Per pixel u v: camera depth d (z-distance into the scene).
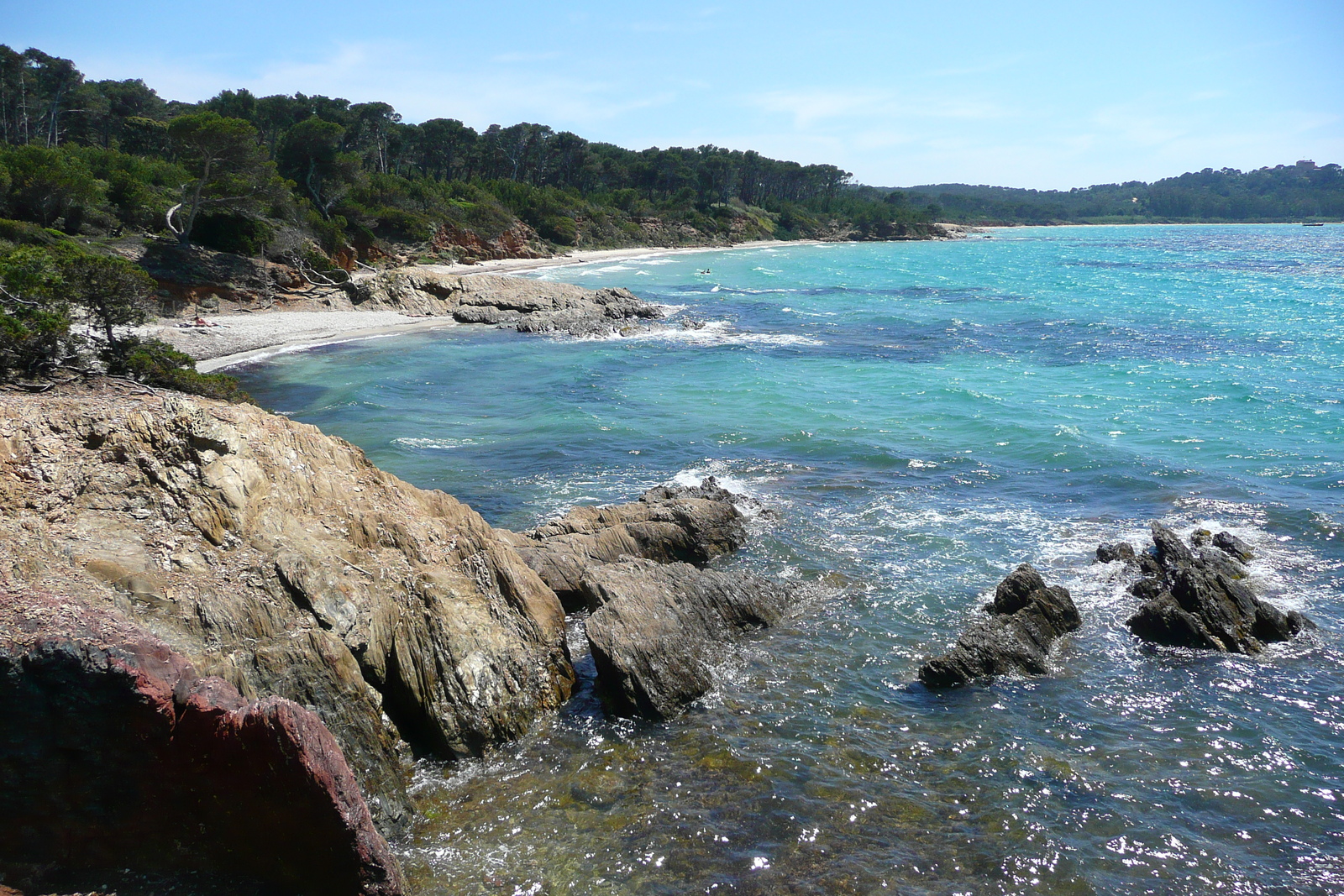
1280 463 29.25
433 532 17.05
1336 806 12.73
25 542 11.55
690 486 25.94
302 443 17.05
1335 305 75.38
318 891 9.96
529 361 51.50
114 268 30.80
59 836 9.56
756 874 11.15
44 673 9.13
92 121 118.31
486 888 10.77
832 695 15.85
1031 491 27.31
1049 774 13.44
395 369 48.12
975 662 16.45
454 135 147.62
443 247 108.88
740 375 46.66
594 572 18.33
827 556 22.38
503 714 14.30
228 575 13.02
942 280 108.81
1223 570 20.41
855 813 12.43
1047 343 56.81
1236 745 14.30
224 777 9.65
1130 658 17.30
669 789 12.98
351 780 10.08
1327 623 18.56
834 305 81.50
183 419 14.40
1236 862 11.54
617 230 162.62
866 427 35.12
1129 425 34.78
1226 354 50.97
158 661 10.00
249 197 67.50
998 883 11.09
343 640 13.35
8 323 25.64
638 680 15.05
